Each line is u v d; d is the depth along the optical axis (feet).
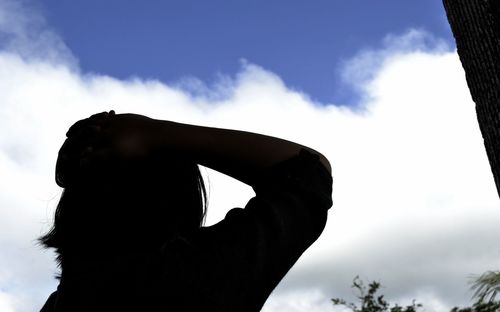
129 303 3.02
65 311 3.17
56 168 3.54
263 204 3.32
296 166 3.53
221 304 2.94
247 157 3.52
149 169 3.44
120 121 3.55
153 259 3.10
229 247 3.09
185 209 3.45
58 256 3.46
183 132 3.50
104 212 3.35
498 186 5.27
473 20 5.55
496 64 5.29
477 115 5.54
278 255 3.18
